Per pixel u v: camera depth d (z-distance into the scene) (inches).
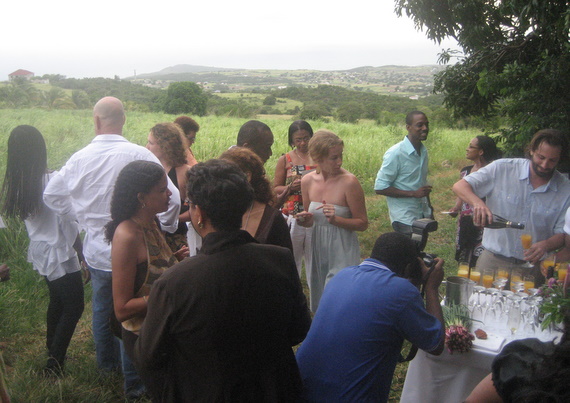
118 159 121.6
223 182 72.0
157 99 3016.7
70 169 122.2
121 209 99.8
